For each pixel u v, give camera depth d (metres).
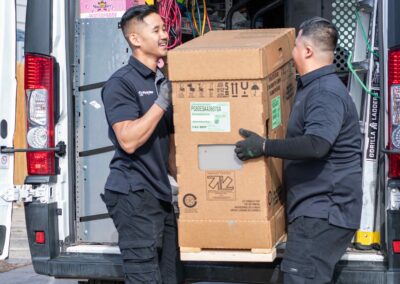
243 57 3.70
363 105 4.68
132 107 4.04
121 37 4.79
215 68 3.73
